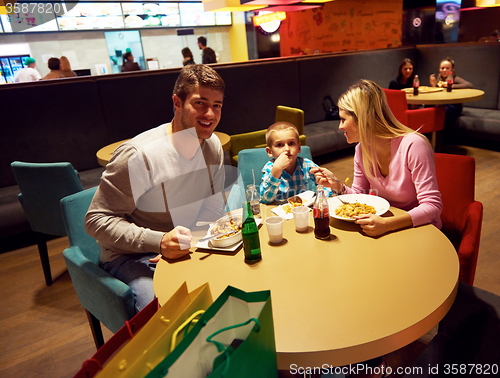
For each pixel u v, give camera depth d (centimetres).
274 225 126
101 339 165
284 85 481
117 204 137
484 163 400
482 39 738
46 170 212
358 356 81
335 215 139
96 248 161
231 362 58
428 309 89
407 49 579
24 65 648
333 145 457
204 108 134
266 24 860
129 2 720
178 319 71
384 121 150
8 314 223
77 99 362
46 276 247
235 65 442
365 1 870
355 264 111
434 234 126
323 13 905
